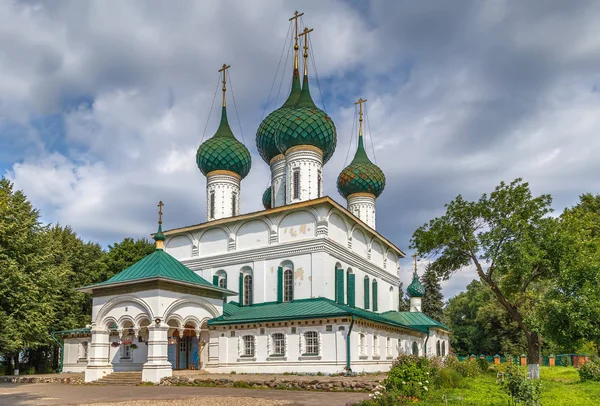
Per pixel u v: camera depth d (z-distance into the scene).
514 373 18.62
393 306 52.91
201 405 19.72
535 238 35.41
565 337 30.44
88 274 56.69
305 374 32.19
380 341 37.53
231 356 35.12
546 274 36.28
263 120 50.06
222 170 49.12
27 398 23.55
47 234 49.62
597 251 33.69
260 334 34.44
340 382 25.98
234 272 41.31
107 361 34.31
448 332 55.62
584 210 54.28
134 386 30.06
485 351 75.31
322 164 45.78
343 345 31.59
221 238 43.16
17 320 37.50
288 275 38.84
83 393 25.88
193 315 34.72
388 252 52.72
